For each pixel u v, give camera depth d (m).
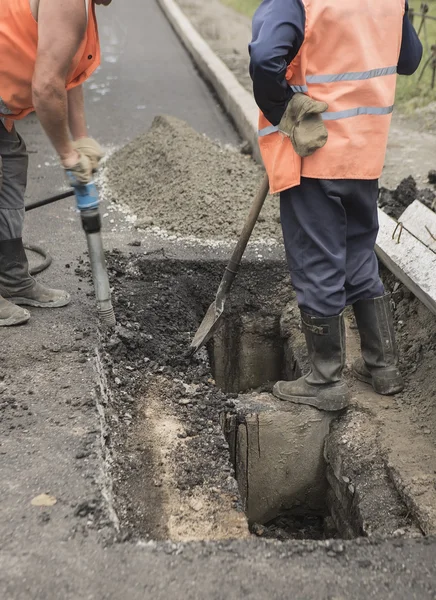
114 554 2.26
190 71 10.95
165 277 4.47
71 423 2.88
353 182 3.11
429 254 3.71
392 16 2.96
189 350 3.82
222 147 7.04
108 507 2.47
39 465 2.64
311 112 2.93
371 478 3.12
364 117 3.02
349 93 2.97
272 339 4.54
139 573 2.20
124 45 12.87
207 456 3.08
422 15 9.06
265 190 3.49
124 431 3.15
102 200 5.59
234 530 2.69
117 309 3.99
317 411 3.51
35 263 4.39
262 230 4.97
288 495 3.67
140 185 5.71
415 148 6.61
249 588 2.16
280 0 2.80
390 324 3.49
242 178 5.67
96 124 7.73
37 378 3.18
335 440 3.41
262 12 2.88
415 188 5.11
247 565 2.24
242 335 4.51
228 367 4.60
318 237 3.14
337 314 3.27
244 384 4.66
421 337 3.83
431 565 2.26
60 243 4.70
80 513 2.42
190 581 2.18
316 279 3.19
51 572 2.19
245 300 4.48
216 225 5.00
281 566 2.24
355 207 3.25
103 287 3.58
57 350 3.40
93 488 2.53
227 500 2.84
